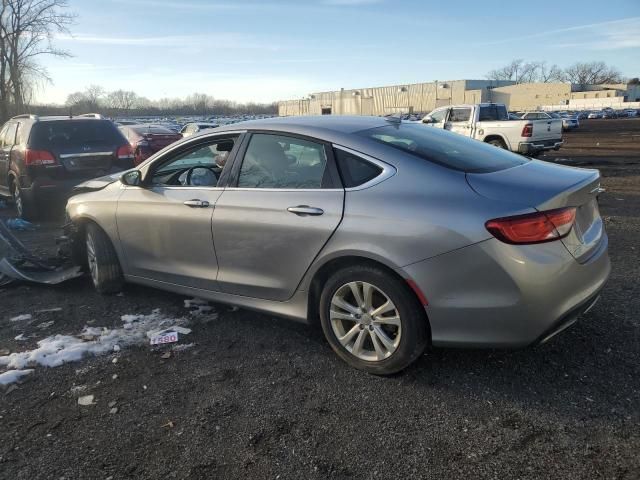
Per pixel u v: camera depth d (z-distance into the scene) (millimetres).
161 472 2500
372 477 2422
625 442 2568
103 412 2994
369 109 89625
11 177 8703
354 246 3133
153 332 4000
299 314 3576
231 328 4055
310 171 3457
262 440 2711
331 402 3025
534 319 2820
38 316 4410
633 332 3676
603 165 14680
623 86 111938
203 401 3078
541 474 2387
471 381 3172
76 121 8344
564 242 2859
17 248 5625
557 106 96062
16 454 2652
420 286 2947
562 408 2861
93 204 4711
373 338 3219
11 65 37844
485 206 2854
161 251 4266
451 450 2576
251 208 3623
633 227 6922
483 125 15922
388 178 3164
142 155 13727
